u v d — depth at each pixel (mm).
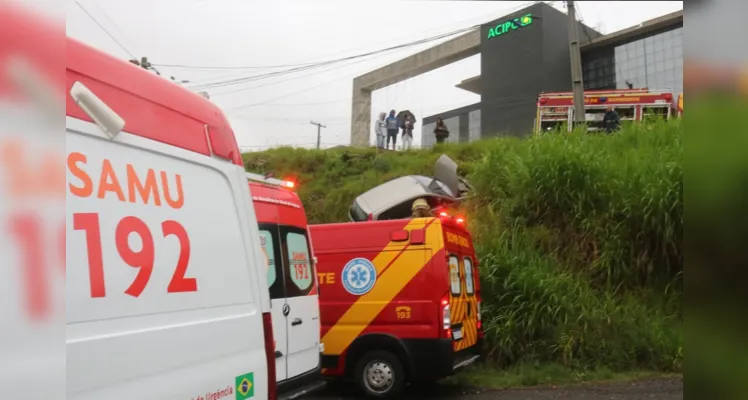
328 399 6828
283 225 5770
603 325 7566
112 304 1869
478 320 7438
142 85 2193
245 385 2529
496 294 8094
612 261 8586
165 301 2115
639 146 10531
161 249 2125
